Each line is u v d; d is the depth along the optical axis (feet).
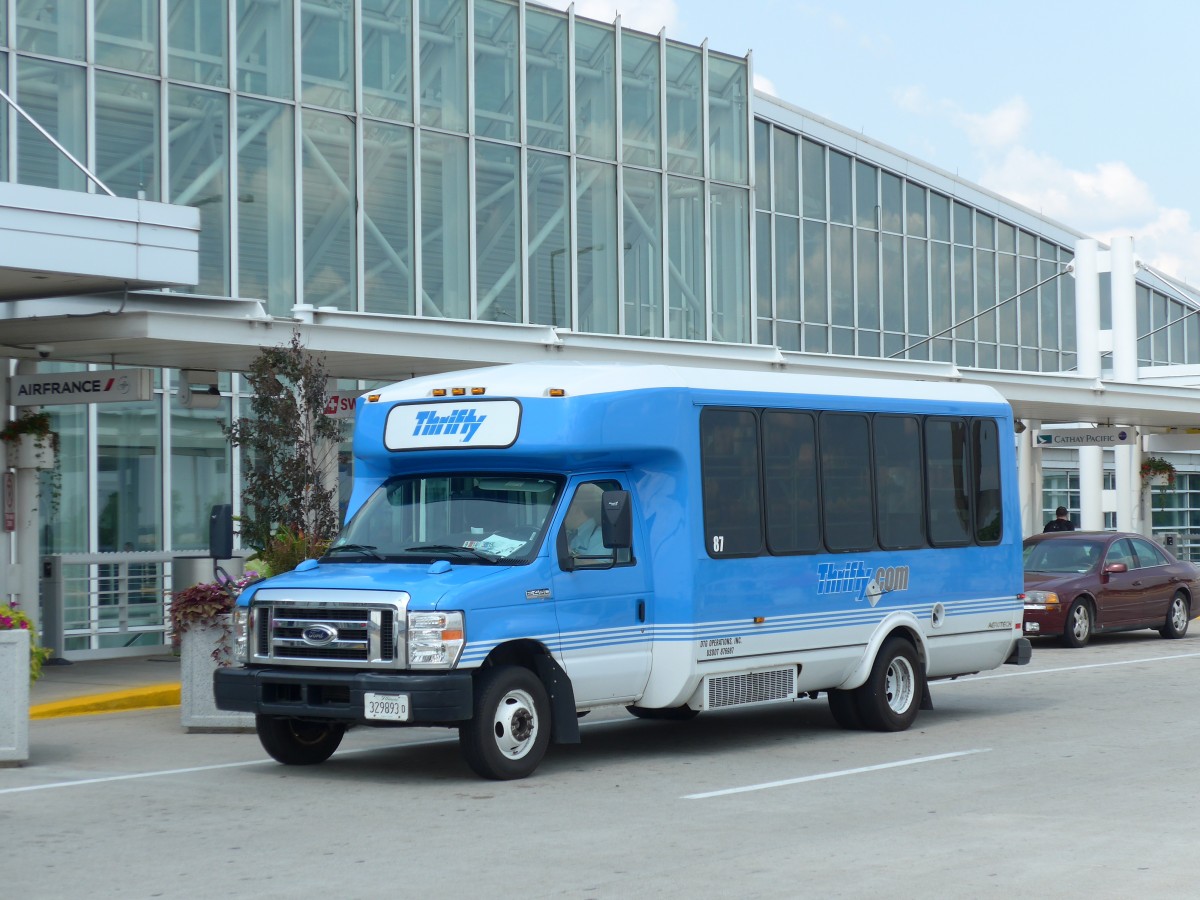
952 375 96.12
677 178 102.73
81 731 50.06
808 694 47.57
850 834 31.68
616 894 26.61
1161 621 82.48
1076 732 47.32
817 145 131.23
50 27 73.61
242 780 39.52
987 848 30.17
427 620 37.29
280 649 39.34
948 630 50.67
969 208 146.51
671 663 41.93
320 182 83.82
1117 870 28.14
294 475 56.18
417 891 27.02
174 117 77.92
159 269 55.77
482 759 38.27
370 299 85.51
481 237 91.04
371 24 86.53
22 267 52.03
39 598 70.33
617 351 76.18
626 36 99.86
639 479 42.39
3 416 64.69
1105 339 123.54
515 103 93.20
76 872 28.84
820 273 130.82
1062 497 162.30
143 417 81.46
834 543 46.80
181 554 76.18
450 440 41.37
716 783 38.50
